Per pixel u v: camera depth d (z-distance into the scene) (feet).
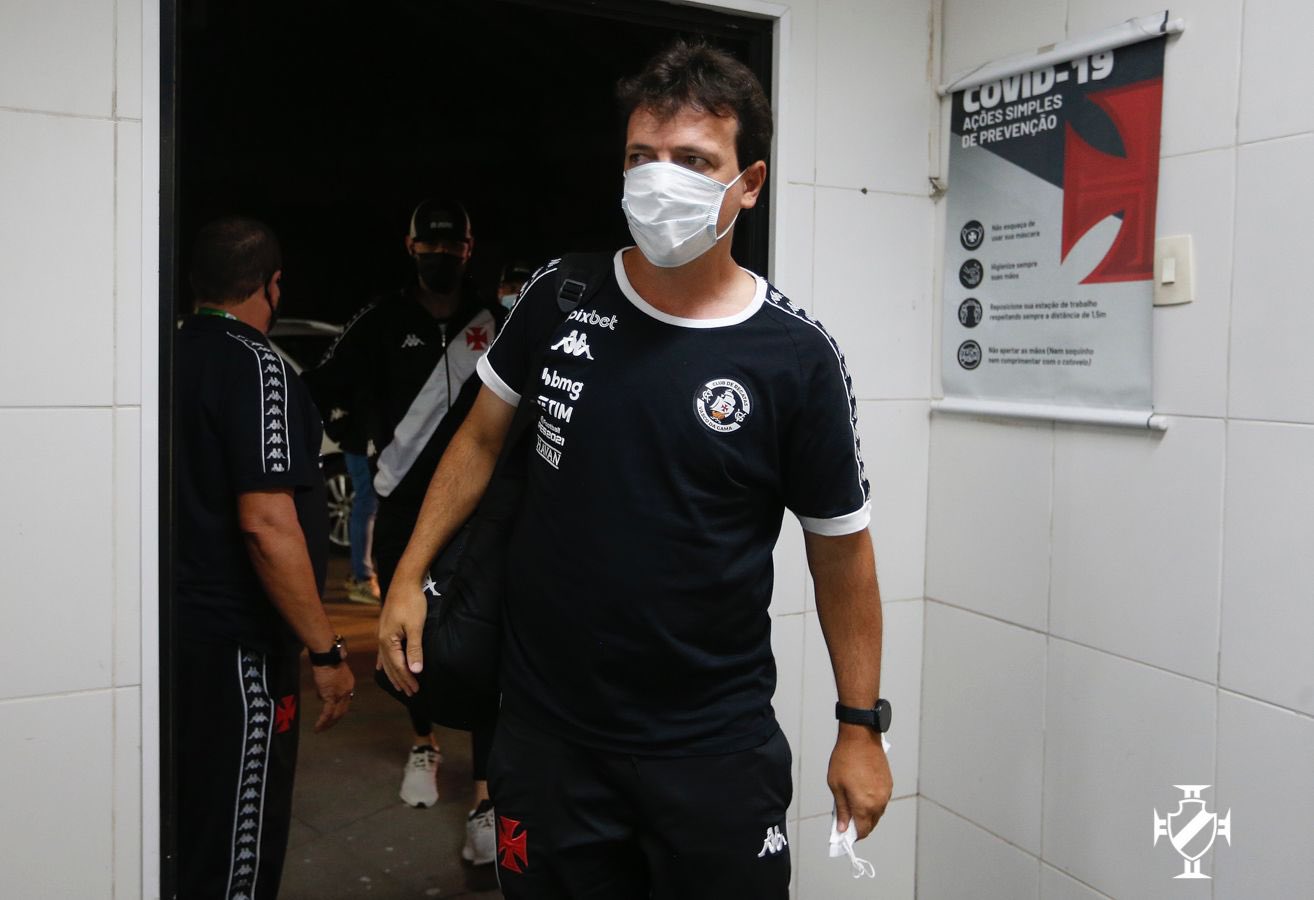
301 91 21.02
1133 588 7.02
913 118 8.47
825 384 4.81
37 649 6.00
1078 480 7.41
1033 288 7.70
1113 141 7.04
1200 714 6.58
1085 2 7.20
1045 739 7.72
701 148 4.46
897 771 8.86
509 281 13.24
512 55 18.74
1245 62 6.20
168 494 6.28
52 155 5.86
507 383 5.27
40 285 5.88
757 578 4.94
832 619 5.27
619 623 4.74
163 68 6.10
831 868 8.62
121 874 6.27
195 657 6.68
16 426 5.88
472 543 5.35
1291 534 6.02
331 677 7.09
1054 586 7.63
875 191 8.36
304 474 6.80
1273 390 6.09
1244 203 6.22
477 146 22.00
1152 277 6.80
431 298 10.08
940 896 8.76
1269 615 6.15
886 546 8.65
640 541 4.67
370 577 18.53
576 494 4.77
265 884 7.16
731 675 4.97
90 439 6.04
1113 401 7.11
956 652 8.54
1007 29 7.85
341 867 9.98
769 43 7.95
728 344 4.69
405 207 23.97
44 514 5.97
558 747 4.97
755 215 8.02
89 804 6.17
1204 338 6.49
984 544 8.25
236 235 7.06
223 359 6.70
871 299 8.40
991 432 8.15
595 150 18.35
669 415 4.63
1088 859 7.39
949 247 8.46
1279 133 6.02
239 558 6.81
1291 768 6.05
